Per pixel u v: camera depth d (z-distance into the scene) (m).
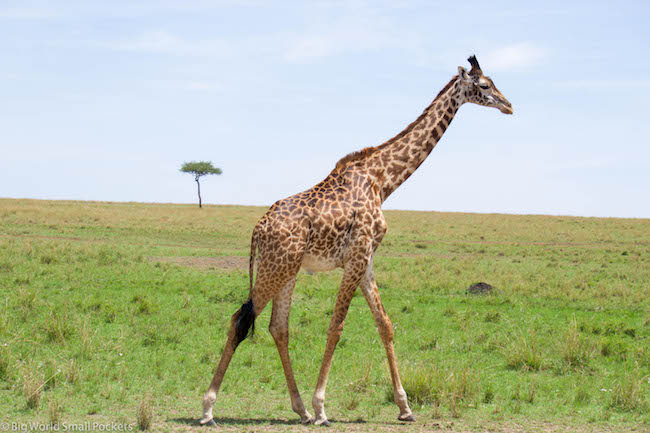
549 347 11.15
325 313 14.35
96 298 14.95
